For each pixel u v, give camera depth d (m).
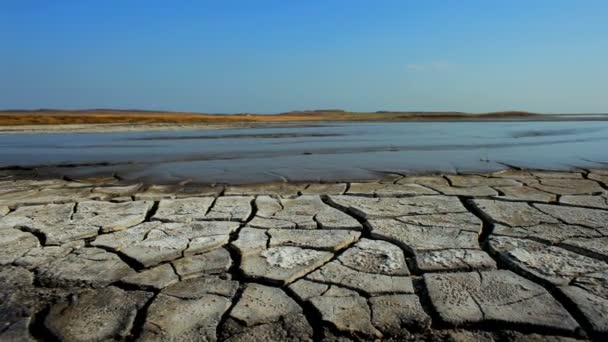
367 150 11.03
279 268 2.72
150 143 14.44
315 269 2.73
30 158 9.70
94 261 2.91
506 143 12.95
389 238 3.27
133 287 2.51
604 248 2.93
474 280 2.50
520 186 5.25
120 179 6.53
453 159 8.66
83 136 19.33
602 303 2.17
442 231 3.41
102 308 2.28
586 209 3.99
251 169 7.46
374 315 2.15
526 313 2.12
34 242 3.32
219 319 2.15
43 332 2.07
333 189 5.34
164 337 1.99
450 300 2.26
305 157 9.44
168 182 6.17
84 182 6.29
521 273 2.58
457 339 1.95
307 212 4.08
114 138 17.66
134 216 3.96
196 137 17.84
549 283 2.41
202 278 2.62
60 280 2.62
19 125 32.72
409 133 20.03
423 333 2.01
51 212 4.20
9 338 2.02
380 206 4.24
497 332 2.00
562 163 7.70
